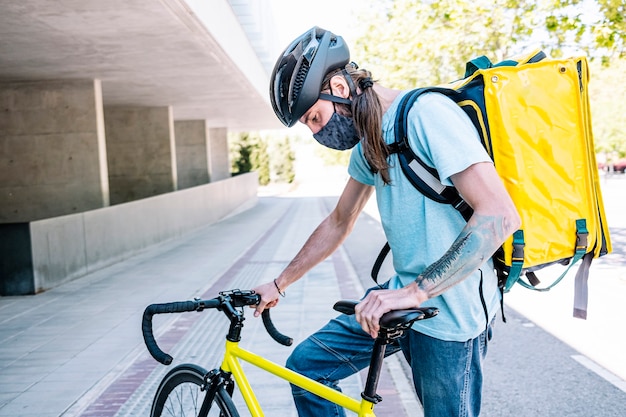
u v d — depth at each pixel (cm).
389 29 1695
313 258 225
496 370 444
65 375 460
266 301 224
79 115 1399
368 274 909
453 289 169
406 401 380
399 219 175
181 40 1039
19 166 1406
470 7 1114
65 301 777
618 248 1073
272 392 394
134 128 2234
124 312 689
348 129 181
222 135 3734
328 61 176
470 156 156
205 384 216
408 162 168
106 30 930
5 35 932
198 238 1644
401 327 161
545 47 1102
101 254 1095
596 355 471
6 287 827
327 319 598
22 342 569
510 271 167
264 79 2119
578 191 168
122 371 462
